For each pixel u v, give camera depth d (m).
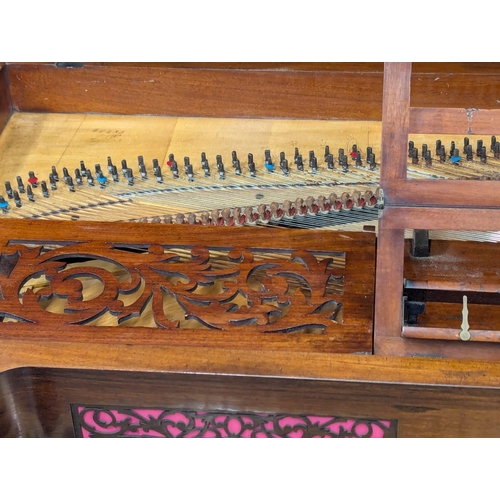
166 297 1.86
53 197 2.14
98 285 1.92
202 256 1.81
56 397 1.75
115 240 1.86
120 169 2.22
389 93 1.62
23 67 2.34
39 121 2.40
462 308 1.77
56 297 1.85
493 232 1.94
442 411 1.67
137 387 1.71
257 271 1.88
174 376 1.66
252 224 1.99
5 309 1.74
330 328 1.69
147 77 2.33
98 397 1.74
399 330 1.66
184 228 1.88
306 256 1.80
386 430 1.74
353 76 2.25
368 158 2.15
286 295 1.74
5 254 1.84
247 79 2.29
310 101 2.31
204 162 2.18
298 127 2.33
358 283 1.76
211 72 2.29
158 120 2.38
